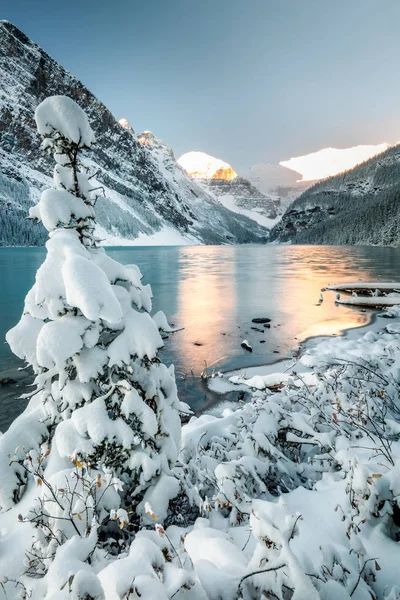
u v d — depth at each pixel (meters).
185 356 12.55
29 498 2.96
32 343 2.86
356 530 2.17
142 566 1.74
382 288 26.61
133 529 2.79
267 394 5.20
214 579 1.80
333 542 2.19
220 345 13.81
